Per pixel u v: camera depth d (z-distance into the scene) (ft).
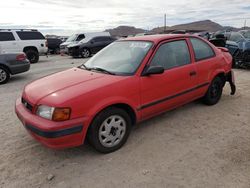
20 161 10.21
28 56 45.34
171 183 8.57
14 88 23.06
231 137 11.84
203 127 13.02
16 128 13.48
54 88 10.20
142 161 9.99
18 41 44.37
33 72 32.81
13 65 25.96
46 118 9.28
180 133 12.37
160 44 12.46
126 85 10.64
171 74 12.48
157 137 12.00
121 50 13.19
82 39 56.03
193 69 13.75
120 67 11.78
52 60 50.72
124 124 10.96
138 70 11.30
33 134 9.63
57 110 9.02
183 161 9.87
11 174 9.35
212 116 14.47
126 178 8.95
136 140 11.74
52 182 8.87
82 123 9.39
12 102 18.37
